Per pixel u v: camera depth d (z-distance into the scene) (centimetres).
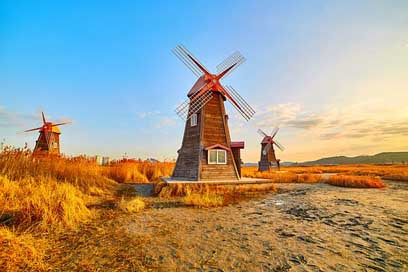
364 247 550
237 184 1522
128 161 2434
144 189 1566
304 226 738
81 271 405
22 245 477
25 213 646
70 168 1323
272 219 825
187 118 1828
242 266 439
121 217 812
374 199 1319
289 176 2827
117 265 433
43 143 3003
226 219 816
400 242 589
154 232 648
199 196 1146
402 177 2670
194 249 525
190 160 1695
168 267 430
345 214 920
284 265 445
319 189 1830
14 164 1051
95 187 1340
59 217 682
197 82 1991
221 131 1741
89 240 569
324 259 477
